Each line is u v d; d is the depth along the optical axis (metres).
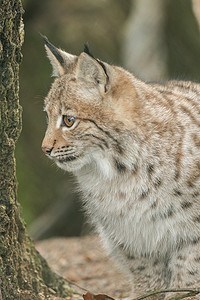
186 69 22.53
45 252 15.21
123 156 9.91
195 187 9.88
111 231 10.80
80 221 21.09
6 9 8.66
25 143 24.22
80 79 9.80
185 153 9.87
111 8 25.17
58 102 9.96
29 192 23.58
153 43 22.14
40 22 24.23
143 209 10.08
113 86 9.80
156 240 10.33
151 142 9.86
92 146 9.91
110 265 14.00
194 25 22.39
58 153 9.94
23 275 9.70
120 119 9.78
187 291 9.64
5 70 8.87
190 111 10.34
